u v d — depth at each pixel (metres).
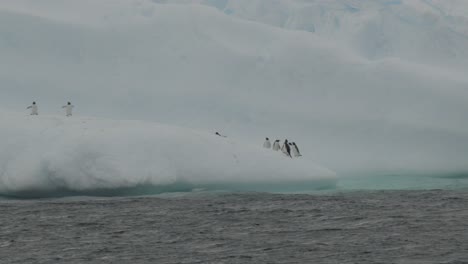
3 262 38.75
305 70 100.44
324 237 43.91
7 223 51.78
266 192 70.31
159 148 69.25
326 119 95.88
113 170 65.94
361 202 60.53
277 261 37.47
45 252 41.22
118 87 99.00
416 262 36.31
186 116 96.56
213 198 64.94
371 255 38.25
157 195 68.62
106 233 47.12
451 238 42.47
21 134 69.56
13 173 67.12
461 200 60.84
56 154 66.19
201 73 100.44
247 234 45.66
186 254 39.72
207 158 71.06
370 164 91.44
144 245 42.66
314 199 63.22
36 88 97.19
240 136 94.56
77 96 97.56
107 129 69.38
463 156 92.06
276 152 75.12
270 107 97.50
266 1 126.38
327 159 91.69
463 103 94.75
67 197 68.19
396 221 49.38
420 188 74.19
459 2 129.62
